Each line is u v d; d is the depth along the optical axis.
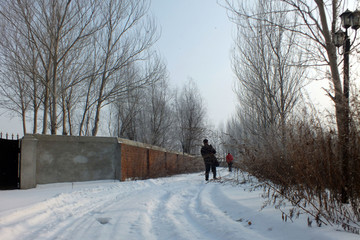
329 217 3.89
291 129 5.58
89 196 8.17
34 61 13.64
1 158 9.12
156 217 5.53
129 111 25.69
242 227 4.15
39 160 10.31
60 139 10.87
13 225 4.36
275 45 12.89
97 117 15.87
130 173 13.25
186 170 21.42
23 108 18.02
